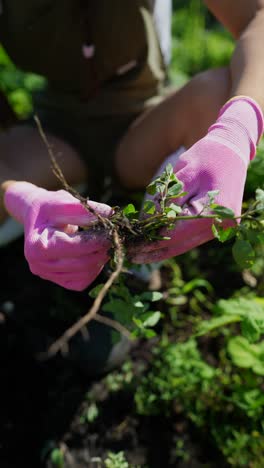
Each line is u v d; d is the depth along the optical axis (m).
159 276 0.90
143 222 0.51
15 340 0.82
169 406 0.75
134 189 0.88
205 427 0.73
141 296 0.57
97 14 0.73
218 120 0.56
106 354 0.77
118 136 0.86
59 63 0.79
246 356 0.67
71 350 0.80
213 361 0.80
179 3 1.91
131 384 0.77
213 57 1.55
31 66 0.82
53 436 0.72
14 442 0.72
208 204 0.51
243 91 0.58
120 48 0.76
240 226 0.50
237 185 0.53
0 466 0.69
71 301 0.87
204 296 0.89
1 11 0.78
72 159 0.84
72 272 0.54
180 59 1.55
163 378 0.76
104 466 0.70
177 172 0.53
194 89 0.70
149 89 0.85
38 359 0.80
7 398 0.76
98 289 0.55
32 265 0.55
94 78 0.80
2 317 0.84
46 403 0.76
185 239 0.53
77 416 0.75
